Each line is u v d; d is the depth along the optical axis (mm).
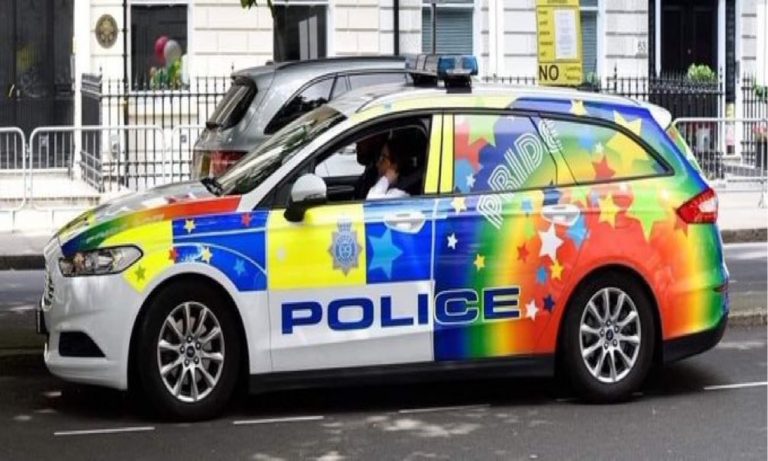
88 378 7859
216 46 22609
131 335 7820
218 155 12203
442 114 8344
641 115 8719
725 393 8828
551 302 8320
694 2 25438
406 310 8086
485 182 8312
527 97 8516
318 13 23109
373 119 8266
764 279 14352
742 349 10211
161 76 22266
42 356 9398
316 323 7973
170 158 18438
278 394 8797
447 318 8156
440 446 7535
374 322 8047
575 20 14094
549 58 14078
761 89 24469
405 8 23578
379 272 8039
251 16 22688
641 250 8453
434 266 8125
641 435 7770
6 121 22344
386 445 7555
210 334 7949
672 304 8555
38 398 8680
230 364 7992
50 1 22469
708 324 8688
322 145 8180
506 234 8234
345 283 7996
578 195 8398
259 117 12109
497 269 8227
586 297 8391
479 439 7688
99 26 22172
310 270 7957
